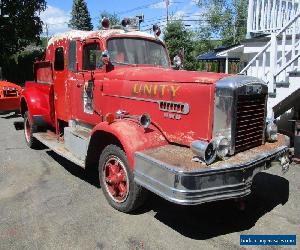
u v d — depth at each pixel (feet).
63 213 14.71
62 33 20.85
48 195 16.55
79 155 17.44
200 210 15.23
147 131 14.16
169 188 11.69
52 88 21.63
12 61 108.27
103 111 17.20
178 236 13.10
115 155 14.66
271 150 13.94
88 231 13.34
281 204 15.89
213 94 12.83
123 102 16.07
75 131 18.45
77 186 17.65
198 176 11.37
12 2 108.37
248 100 13.41
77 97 19.04
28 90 24.68
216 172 11.62
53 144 20.38
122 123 14.46
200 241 12.78
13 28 108.58
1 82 37.14
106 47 17.10
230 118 12.61
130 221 14.12
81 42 18.43
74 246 12.37
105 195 15.53
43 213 14.71
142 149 13.39
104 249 12.21
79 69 18.72
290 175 19.69
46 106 22.70
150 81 14.93
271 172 20.18
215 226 13.89
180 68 19.71
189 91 13.46
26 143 26.22
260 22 34.60
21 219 14.19
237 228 13.76
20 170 20.18
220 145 12.25
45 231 13.30
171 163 11.89
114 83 16.49
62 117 20.83
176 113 13.85
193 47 96.78
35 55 109.09
